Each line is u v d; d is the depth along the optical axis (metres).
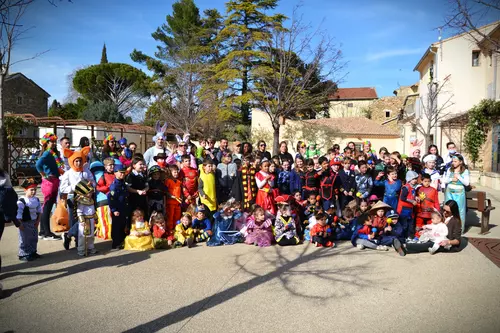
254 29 32.41
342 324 3.93
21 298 4.59
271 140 29.47
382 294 4.74
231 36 32.94
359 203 7.96
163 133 9.16
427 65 26.34
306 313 4.19
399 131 35.03
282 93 21.62
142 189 7.18
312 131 28.28
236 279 5.27
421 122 26.75
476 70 23.11
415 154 9.63
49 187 7.51
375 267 5.83
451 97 22.58
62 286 4.99
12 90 39.62
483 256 6.44
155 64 37.72
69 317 4.09
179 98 33.34
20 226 5.59
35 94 41.81
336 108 56.47
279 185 8.70
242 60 30.25
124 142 10.70
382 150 9.60
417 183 7.84
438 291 4.84
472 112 19.27
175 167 7.62
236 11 32.62
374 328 3.85
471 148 19.36
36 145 16.97
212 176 7.98
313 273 5.54
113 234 6.89
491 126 18.78
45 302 4.48
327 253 6.66
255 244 7.25
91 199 6.50
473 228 8.79
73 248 6.93
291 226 7.30
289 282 5.16
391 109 47.47
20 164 16.34
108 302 4.48
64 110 44.34
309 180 8.04
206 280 5.23
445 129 23.38
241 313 4.18
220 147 9.75
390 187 7.92
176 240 7.13
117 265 5.89
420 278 5.33
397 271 5.63
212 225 7.69
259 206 7.41
